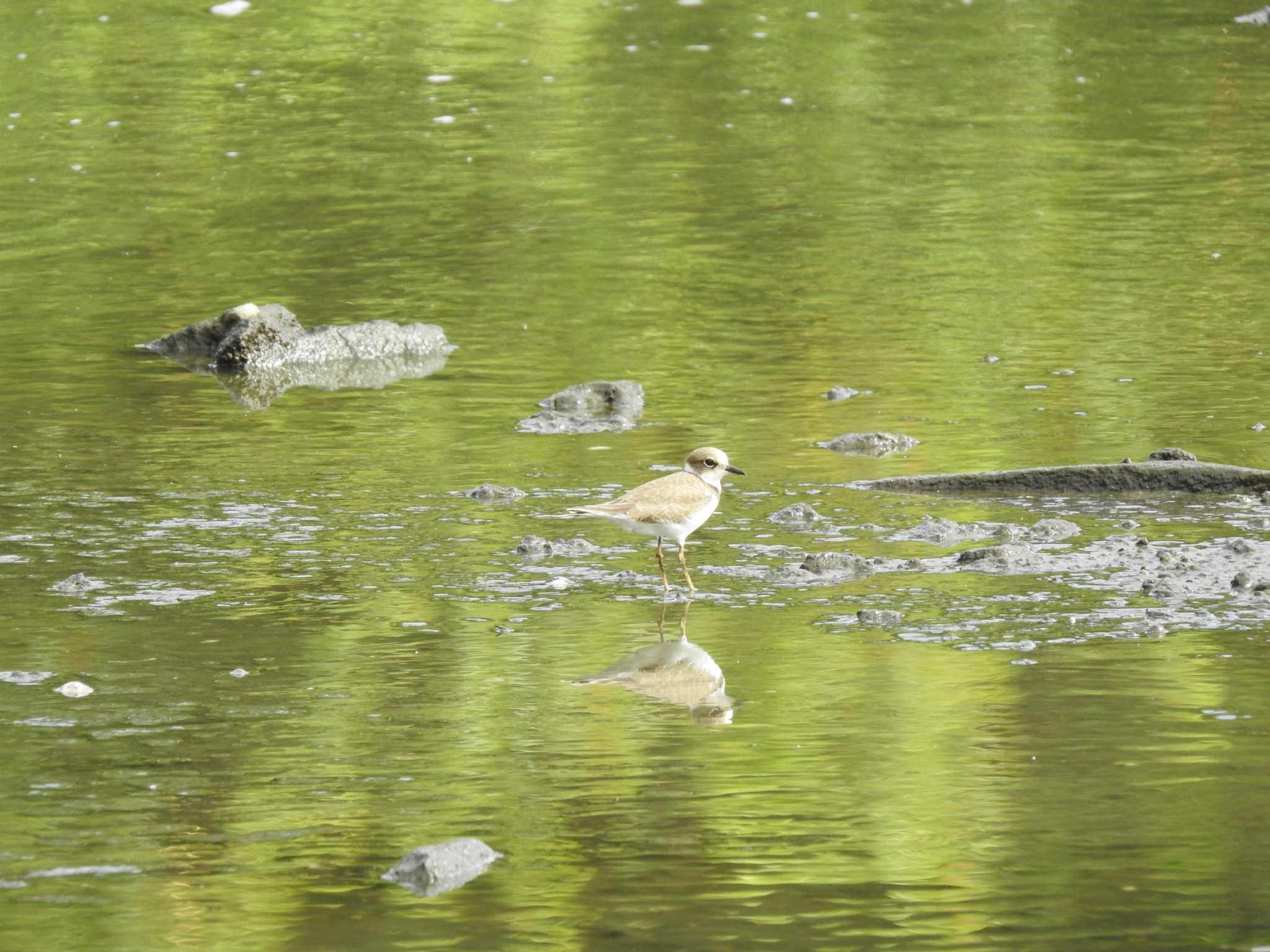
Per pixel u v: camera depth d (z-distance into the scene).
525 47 38.19
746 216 25.34
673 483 11.44
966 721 9.29
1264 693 9.55
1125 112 31.89
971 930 7.21
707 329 19.67
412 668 10.26
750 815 8.29
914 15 40.91
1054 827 8.07
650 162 28.94
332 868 7.86
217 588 11.73
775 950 7.08
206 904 7.54
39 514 13.52
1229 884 7.51
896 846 7.93
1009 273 21.84
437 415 16.66
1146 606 11.02
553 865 7.82
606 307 20.83
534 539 12.52
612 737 9.22
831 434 15.55
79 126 32.34
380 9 41.59
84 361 19.14
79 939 7.25
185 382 18.22
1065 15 40.62
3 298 22.09
